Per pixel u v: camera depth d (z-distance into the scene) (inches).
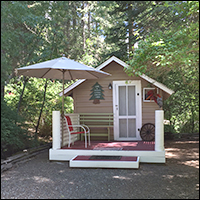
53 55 355.9
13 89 403.5
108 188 183.3
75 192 175.6
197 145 379.6
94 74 310.7
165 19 256.5
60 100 434.9
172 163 263.3
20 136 312.5
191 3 212.8
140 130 344.2
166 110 454.3
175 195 165.9
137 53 228.1
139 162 263.0
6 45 265.9
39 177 213.2
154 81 325.1
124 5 270.2
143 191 175.5
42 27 309.6
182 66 240.1
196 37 203.9
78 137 365.7
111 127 358.3
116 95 358.3
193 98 424.8
